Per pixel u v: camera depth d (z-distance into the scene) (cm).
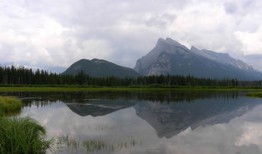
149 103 5631
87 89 14350
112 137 2125
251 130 2548
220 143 1962
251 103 5800
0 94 8125
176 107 4816
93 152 1617
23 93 8994
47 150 1636
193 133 2373
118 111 4091
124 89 15362
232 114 3828
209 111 4191
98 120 3128
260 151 1741
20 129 1474
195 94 10044
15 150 1372
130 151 1667
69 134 2238
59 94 8712
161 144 1897
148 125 2791
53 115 3512
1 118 1647
